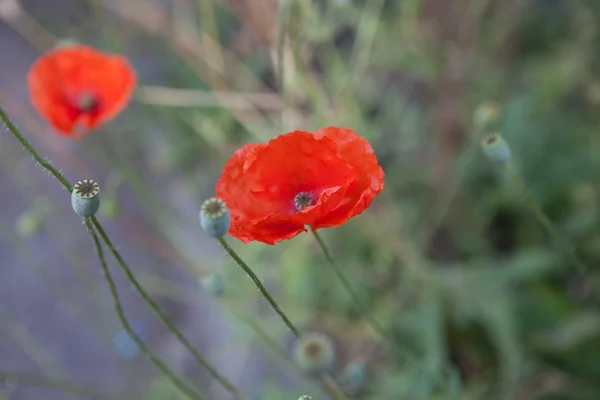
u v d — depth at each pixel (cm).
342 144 67
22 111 93
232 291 86
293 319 89
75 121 82
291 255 90
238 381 92
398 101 93
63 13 121
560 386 85
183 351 96
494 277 86
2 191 116
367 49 90
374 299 92
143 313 101
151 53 119
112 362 98
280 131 90
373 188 66
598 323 83
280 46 78
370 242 92
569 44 94
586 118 95
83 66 83
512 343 83
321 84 95
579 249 89
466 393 84
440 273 88
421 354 87
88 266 101
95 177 111
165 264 105
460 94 95
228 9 103
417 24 92
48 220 106
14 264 109
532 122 91
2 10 96
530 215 91
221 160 96
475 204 94
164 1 110
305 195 68
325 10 94
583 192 90
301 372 77
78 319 103
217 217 63
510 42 103
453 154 94
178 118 105
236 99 90
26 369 98
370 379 86
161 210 96
